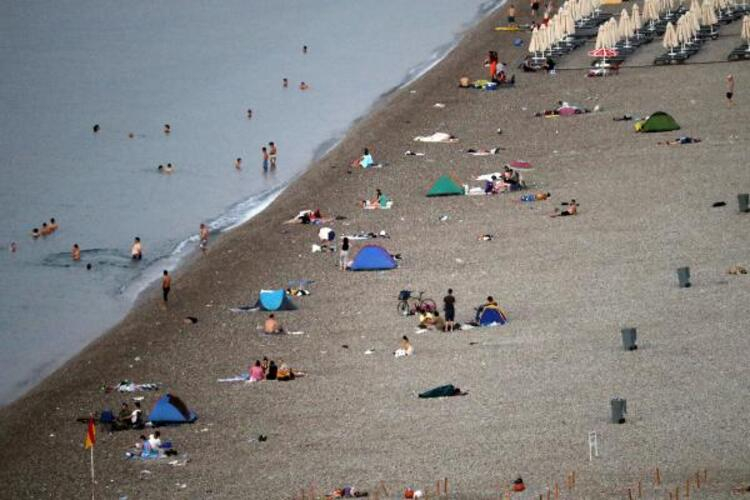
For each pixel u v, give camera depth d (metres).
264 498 184.00
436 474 185.62
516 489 177.75
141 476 194.88
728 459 182.38
